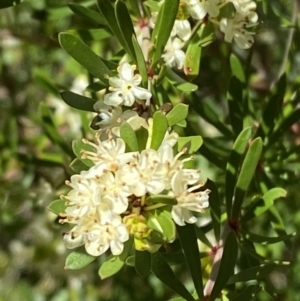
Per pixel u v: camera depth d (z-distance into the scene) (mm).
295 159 273
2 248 483
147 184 193
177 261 222
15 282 479
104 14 226
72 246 199
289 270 373
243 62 334
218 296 220
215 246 232
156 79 229
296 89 294
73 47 214
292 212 358
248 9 238
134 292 398
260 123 260
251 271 216
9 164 356
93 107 219
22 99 456
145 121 208
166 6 218
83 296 427
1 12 388
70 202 197
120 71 217
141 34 248
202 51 252
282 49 416
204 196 198
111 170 194
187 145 208
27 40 371
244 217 233
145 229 192
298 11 332
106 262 198
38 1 370
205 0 231
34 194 357
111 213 193
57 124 367
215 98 385
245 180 229
